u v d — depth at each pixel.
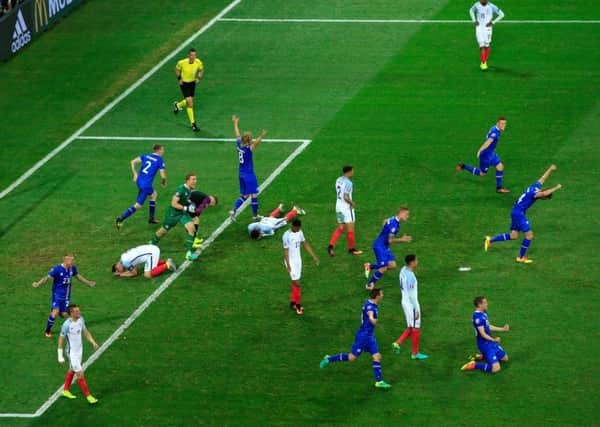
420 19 162.12
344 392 88.44
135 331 97.31
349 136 131.12
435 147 127.50
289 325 97.31
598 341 92.94
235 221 114.06
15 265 108.62
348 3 168.50
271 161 126.44
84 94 145.50
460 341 93.75
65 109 141.75
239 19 164.75
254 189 112.81
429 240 109.25
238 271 105.81
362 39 156.75
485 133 130.00
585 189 117.25
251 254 108.56
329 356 90.56
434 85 142.50
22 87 147.88
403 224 112.25
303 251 108.69
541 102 136.75
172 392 89.19
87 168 127.25
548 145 126.56
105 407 87.88
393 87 142.62
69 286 97.81
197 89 145.12
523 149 126.00
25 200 120.88
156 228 114.50
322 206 116.69
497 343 90.62
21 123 138.62
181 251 109.69
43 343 96.50
